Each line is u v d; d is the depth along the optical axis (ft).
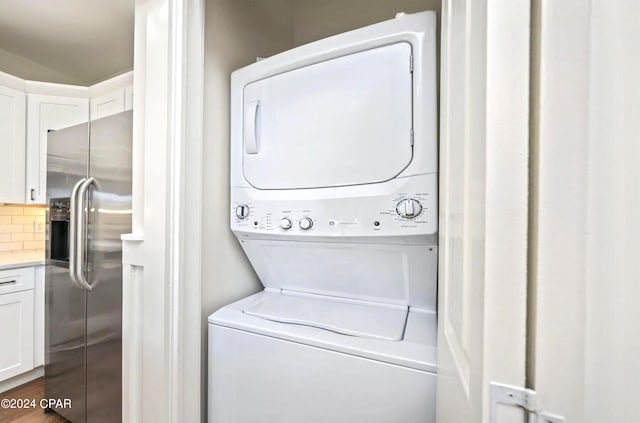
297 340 3.09
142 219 3.87
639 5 0.89
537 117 1.01
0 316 7.04
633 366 0.88
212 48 4.20
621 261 0.90
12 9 6.70
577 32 0.95
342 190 3.43
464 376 1.43
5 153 7.73
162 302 3.48
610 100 0.91
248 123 4.03
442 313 2.25
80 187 5.30
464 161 1.50
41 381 7.71
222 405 3.56
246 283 4.83
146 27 3.70
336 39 3.44
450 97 1.97
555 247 0.98
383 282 3.80
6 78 7.72
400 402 2.64
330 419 2.91
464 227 1.48
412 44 3.06
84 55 8.74
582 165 0.95
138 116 3.89
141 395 3.75
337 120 3.45
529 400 1.01
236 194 4.18
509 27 1.05
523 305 1.03
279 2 5.79
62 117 8.54
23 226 9.06
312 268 4.15
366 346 2.84
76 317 5.65
